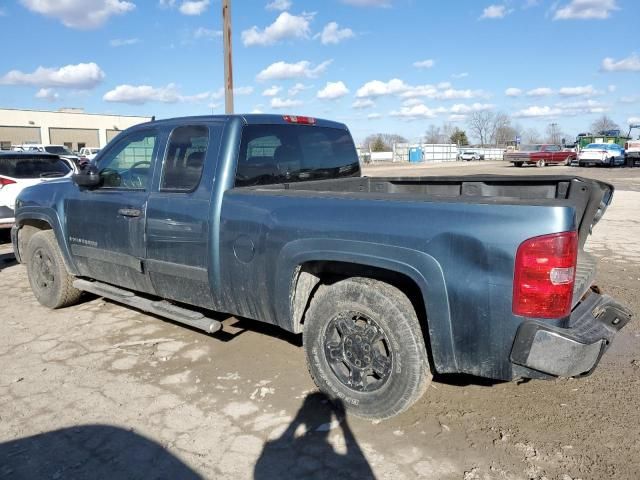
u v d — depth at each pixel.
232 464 2.89
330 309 3.33
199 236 3.84
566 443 3.03
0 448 3.07
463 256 2.74
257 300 3.62
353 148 5.24
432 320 2.87
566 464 2.84
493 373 2.80
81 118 68.56
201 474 2.81
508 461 2.87
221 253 3.74
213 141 3.89
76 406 3.53
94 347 4.54
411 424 3.25
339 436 3.14
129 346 4.55
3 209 8.85
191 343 4.59
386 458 2.92
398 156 67.38
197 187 3.89
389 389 3.13
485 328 2.72
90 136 69.69
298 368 4.07
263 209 3.51
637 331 4.75
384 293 3.10
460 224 2.75
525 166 41.59
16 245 5.88
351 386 3.32
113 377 3.96
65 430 3.24
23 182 9.09
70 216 5.01
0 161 9.06
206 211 3.80
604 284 6.32
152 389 3.76
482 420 3.29
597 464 2.84
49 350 4.49
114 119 71.69
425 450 2.99
